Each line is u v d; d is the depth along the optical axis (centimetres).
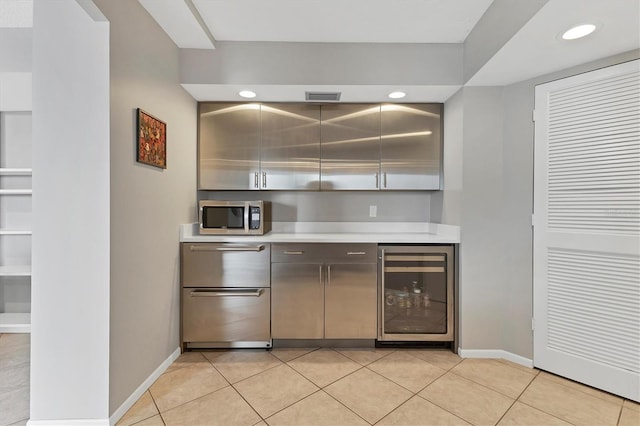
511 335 228
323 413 168
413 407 174
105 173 153
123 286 166
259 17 202
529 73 209
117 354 161
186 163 245
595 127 191
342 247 242
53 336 153
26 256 290
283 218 303
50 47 152
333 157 270
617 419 165
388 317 245
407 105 269
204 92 246
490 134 231
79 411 154
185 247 237
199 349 245
